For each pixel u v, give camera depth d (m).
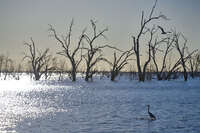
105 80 124.00
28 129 27.42
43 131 26.61
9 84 101.88
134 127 27.98
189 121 30.69
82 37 95.00
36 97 58.28
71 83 103.50
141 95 60.66
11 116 34.06
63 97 57.78
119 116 33.75
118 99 52.88
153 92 67.62
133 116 33.69
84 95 61.72
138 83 94.44
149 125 28.83
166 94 62.62
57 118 32.66
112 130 26.84
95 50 95.19
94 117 33.12
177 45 95.12
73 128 27.62
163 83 98.38
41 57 113.94
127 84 94.25
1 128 27.86
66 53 96.44
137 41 89.25
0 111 37.84
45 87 87.12
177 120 31.14
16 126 28.66
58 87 86.25
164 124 29.30
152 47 93.44
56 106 43.28
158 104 45.00
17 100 52.59
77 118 32.59
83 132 26.16
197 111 37.44
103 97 56.91
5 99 54.38
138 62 91.50
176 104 44.72
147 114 34.97
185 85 91.12
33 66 114.81
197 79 135.88
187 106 42.31
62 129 27.27
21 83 107.81
